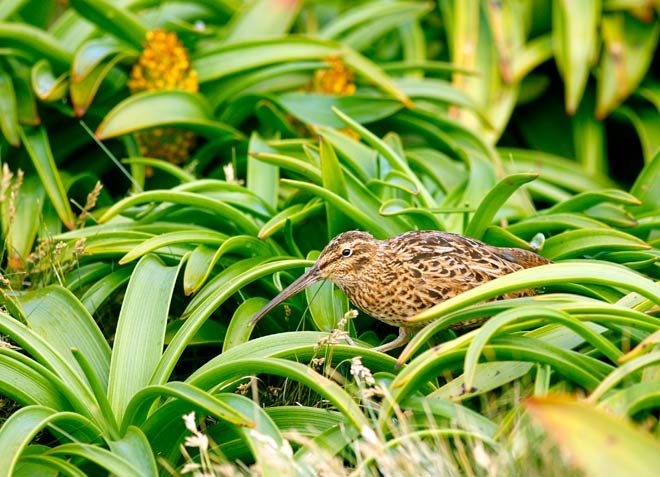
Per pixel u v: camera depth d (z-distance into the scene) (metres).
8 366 7.29
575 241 9.29
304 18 14.68
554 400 5.68
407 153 11.69
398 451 6.84
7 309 8.59
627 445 5.51
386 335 9.96
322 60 12.47
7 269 10.02
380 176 10.43
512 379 7.45
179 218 10.47
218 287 8.95
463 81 13.70
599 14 13.43
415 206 10.27
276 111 11.94
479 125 13.34
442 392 7.49
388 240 8.99
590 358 7.09
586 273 7.13
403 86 12.88
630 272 7.20
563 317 6.80
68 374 7.41
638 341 7.52
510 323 7.26
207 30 13.15
